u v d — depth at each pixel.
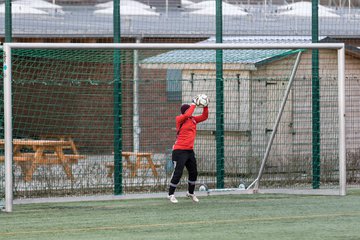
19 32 66.31
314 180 50.25
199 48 44.56
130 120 51.16
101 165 47.72
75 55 48.97
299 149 51.69
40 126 53.59
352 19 75.25
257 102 51.78
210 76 52.28
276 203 42.62
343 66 46.34
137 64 50.97
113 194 46.75
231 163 50.38
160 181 48.19
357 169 53.25
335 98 52.56
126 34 70.25
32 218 37.59
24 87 53.22
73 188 46.62
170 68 52.50
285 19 73.81
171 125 52.06
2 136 43.09
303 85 52.28
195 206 41.62
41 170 46.34
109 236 32.34
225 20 72.75
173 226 34.84
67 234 32.94
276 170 50.88
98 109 53.22
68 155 47.50
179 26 71.38
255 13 75.81
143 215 38.38
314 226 34.47
